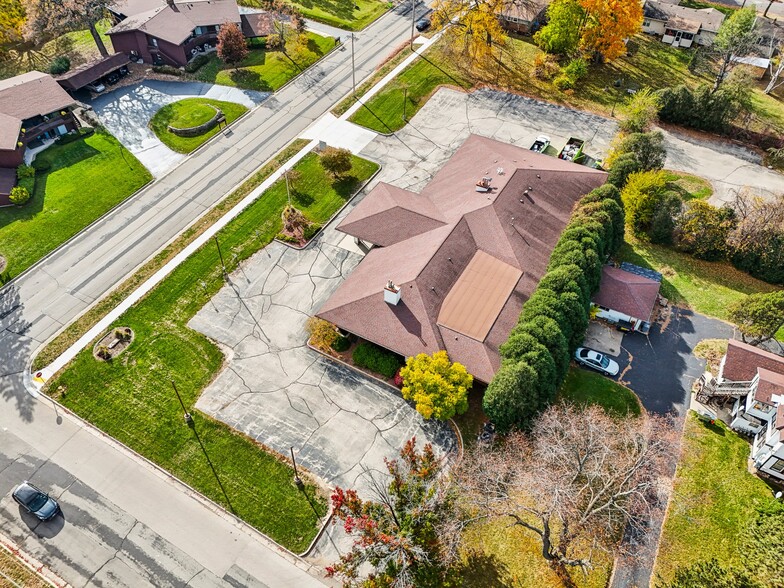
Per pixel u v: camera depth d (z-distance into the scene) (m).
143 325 53.50
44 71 84.62
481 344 47.00
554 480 35.22
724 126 78.00
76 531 40.69
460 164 65.44
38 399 48.12
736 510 41.59
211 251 60.41
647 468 38.31
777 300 48.53
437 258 51.72
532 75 87.88
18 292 56.00
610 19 81.81
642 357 51.97
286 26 94.56
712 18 97.50
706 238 60.03
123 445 45.28
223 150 73.38
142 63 87.88
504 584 38.09
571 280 48.25
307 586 38.19
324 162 67.25
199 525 41.09
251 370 50.16
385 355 49.62
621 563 39.16
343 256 60.31
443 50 92.62
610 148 74.12
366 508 36.00
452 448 44.97
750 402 44.44
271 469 43.81
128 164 70.56
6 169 66.38
